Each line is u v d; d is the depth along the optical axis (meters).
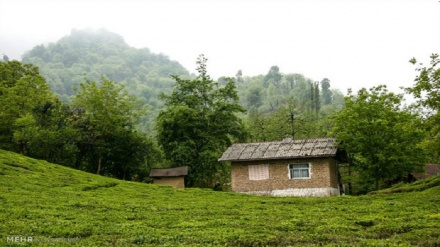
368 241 17.22
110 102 68.31
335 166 50.47
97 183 44.75
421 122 30.22
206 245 17.02
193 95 68.25
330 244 16.75
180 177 60.94
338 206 30.20
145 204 32.28
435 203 29.58
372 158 44.97
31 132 58.00
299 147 48.03
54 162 66.12
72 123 66.69
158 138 65.19
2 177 38.59
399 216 24.11
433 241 16.94
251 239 18.06
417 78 29.55
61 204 29.03
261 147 49.78
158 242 17.77
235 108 68.62
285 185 47.16
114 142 69.38
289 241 17.84
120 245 16.98
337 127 46.56
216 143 65.06
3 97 62.31
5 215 23.05
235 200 37.12
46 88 68.75
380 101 44.62
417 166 46.25
